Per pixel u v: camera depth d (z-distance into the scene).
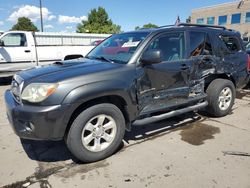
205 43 4.54
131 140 3.97
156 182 2.88
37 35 12.34
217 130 4.36
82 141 3.17
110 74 3.26
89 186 2.83
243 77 5.30
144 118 3.76
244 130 4.36
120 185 2.84
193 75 4.29
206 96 4.68
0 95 7.27
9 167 3.22
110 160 3.38
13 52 9.11
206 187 2.78
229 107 5.08
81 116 3.10
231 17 42.19
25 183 2.89
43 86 2.93
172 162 3.30
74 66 3.45
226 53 4.88
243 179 2.92
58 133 2.98
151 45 3.74
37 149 3.71
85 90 3.02
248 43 8.41
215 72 4.67
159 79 3.77
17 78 3.42
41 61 9.87
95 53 4.36
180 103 4.18
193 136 4.12
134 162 3.32
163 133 4.24
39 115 2.88
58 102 2.91
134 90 3.47
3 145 3.84
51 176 3.03
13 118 3.07
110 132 3.43
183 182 2.88
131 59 3.53
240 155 3.47
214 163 3.27
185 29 4.27
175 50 4.07
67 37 13.91
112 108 3.33
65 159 3.43
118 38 4.33
